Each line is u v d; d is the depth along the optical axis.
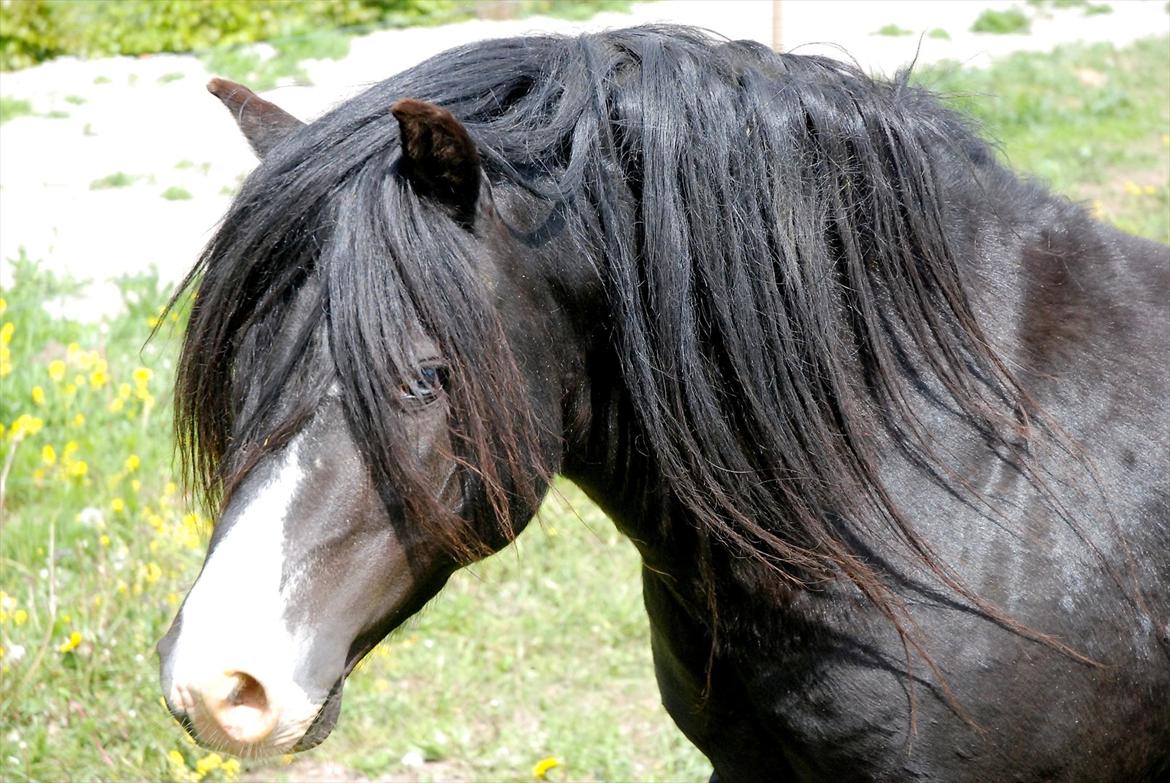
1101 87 13.48
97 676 5.30
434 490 2.47
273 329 2.46
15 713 5.12
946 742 2.77
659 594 3.15
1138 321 2.95
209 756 4.93
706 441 2.74
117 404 7.17
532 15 16.34
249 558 2.36
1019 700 2.74
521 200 2.62
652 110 2.67
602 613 6.10
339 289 2.38
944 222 2.88
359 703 5.52
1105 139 11.86
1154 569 2.82
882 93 2.90
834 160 2.76
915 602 2.75
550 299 2.66
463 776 5.18
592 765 5.16
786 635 2.87
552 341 2.68
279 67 15.15
